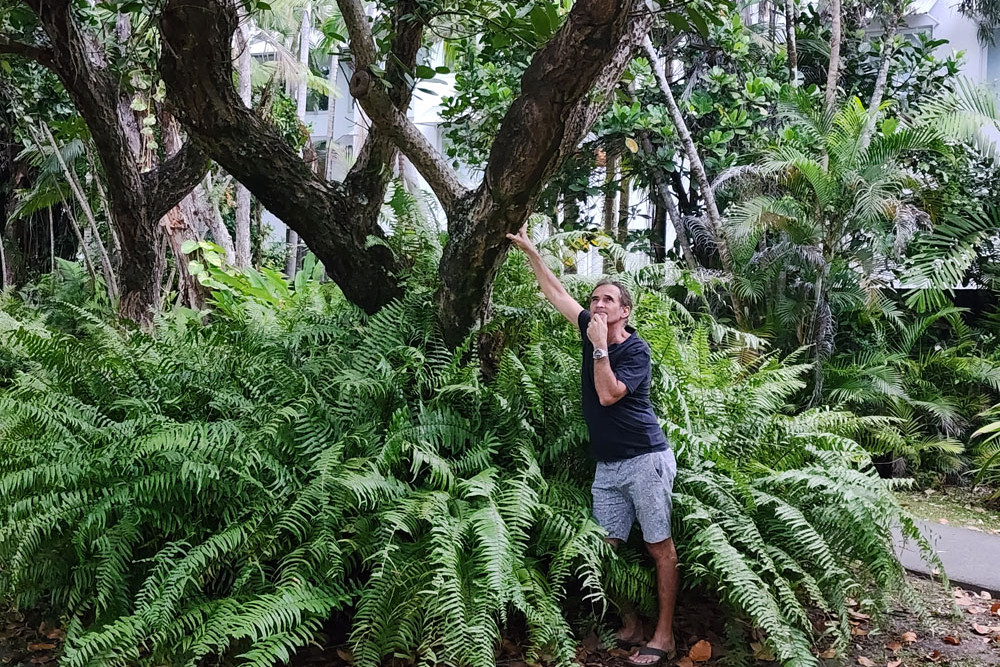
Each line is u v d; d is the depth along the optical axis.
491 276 4.37
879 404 7.96
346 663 3.44
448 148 9.98
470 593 3.21
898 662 3.66
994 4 11.24
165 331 5.73
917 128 7.58
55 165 9.20
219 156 4.53
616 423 3.55
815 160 8.17
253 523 3.44
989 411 7.53
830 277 8.12
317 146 17.59
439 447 3.98
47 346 4.23
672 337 4.60
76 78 5.92
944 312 8.65
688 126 10.41
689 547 3.65
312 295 6.20
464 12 4.46
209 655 3.41
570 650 3.28
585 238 7.30
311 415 3.83
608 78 4.18
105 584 3.31
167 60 4.15
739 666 3.46
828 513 3.86
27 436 3.92
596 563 3.37
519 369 4.05
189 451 3.51
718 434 4.18
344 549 3.44
